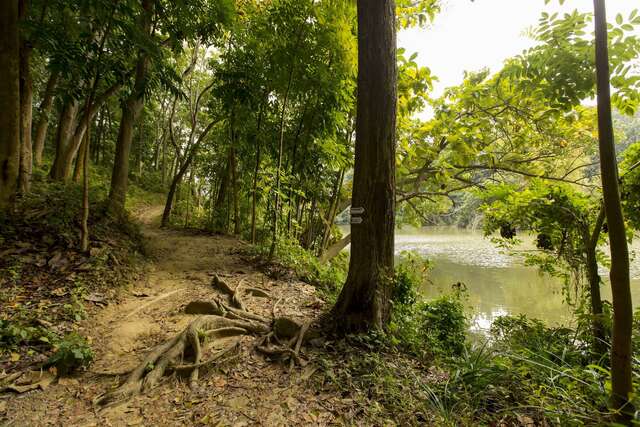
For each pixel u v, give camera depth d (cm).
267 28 528
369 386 217
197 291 423
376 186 293
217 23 656
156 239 734
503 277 1055
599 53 140
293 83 552
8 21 384
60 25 417
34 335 246
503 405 191
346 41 534
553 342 314
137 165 1984
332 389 216
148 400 201
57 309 293
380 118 291
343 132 766
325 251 812
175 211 1365
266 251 600
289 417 187
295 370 239
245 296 414
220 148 984
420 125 808
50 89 816
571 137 712
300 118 686
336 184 811
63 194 551
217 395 209
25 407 187
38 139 880
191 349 257
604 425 148
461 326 398
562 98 282
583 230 291
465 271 1169
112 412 189
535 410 183
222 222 929
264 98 619
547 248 338
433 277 1073
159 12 568
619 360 145
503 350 258
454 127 732
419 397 202
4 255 352
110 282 380
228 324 305
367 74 294
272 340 285
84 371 227
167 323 319
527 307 726
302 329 286
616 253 139
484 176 960
